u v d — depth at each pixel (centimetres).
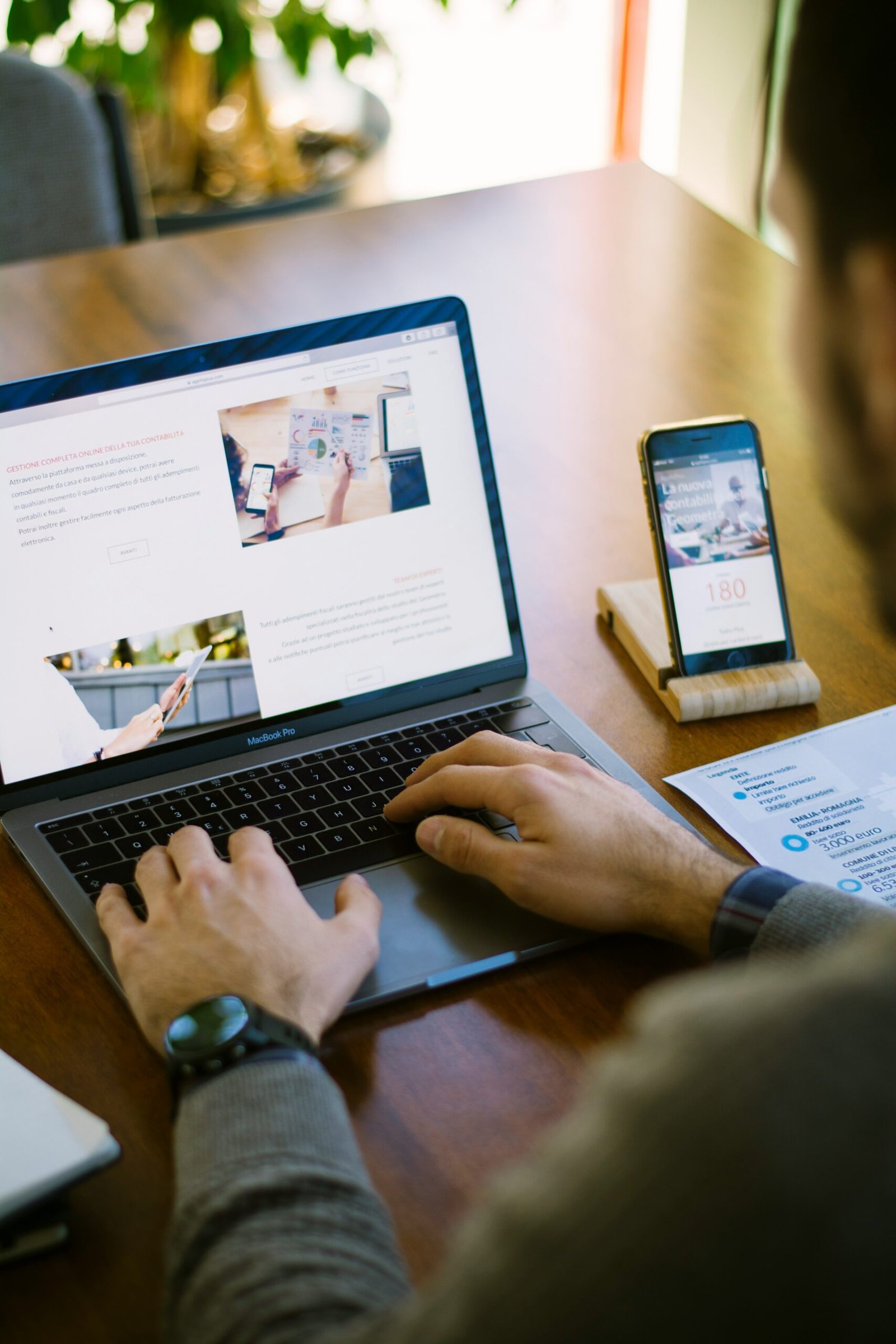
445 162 390
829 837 89
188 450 94
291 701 98
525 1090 73
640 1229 39
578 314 162
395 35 409
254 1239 55
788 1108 39
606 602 113
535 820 81
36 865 87
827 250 37
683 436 104
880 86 34
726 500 104
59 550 91
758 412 142
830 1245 38
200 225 312
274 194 324
